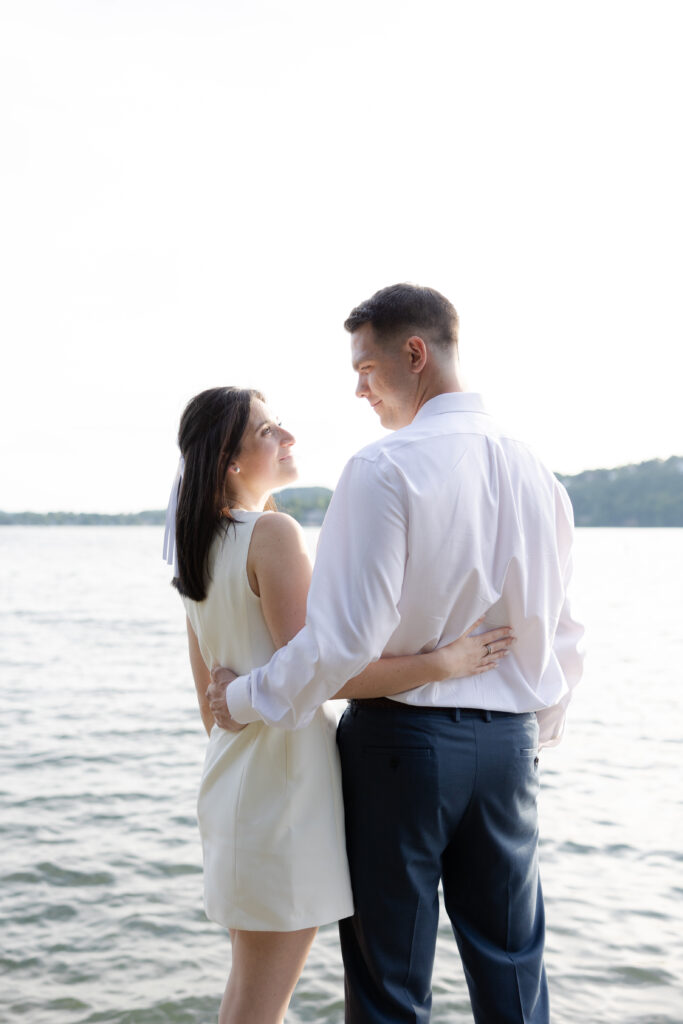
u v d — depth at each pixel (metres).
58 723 8.64
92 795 5.86
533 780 1.72
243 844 1.72
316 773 1.72
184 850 4.65
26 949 3.42
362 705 1.67
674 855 4.61
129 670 12.58
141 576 40.50
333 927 3.65
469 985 1.72
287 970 1.73
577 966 3.25
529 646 1.69
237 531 1.78
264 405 1.90
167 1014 2.93
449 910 1.75
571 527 1.81
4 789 6.02
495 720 1.66
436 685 1.62
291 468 1.91
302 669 1.54
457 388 1.75
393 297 1.74
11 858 4.51
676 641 16.84
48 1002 3.01
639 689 11.25
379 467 1.58
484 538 1.63
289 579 1.74
